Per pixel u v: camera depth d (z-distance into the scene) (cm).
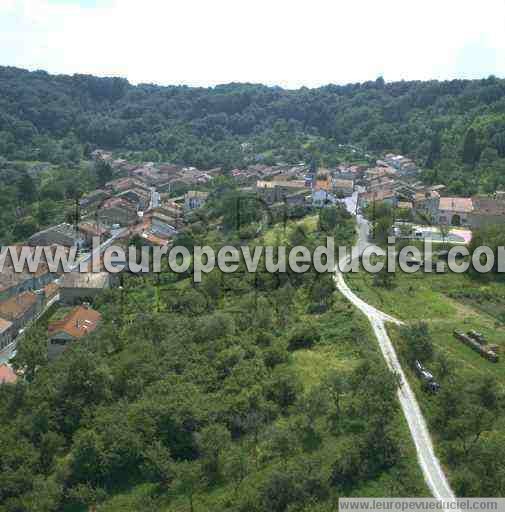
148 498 4719
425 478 4312
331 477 4366
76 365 6256
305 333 6912
